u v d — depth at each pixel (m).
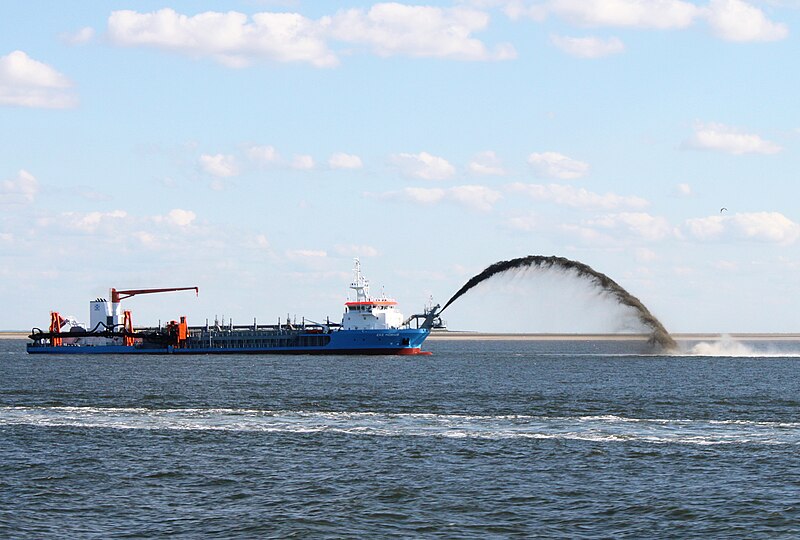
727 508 80.94
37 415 138.38
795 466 96.88
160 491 88.00
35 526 76.50
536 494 86.19
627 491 86.94
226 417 135.00
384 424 126.94
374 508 81.62
